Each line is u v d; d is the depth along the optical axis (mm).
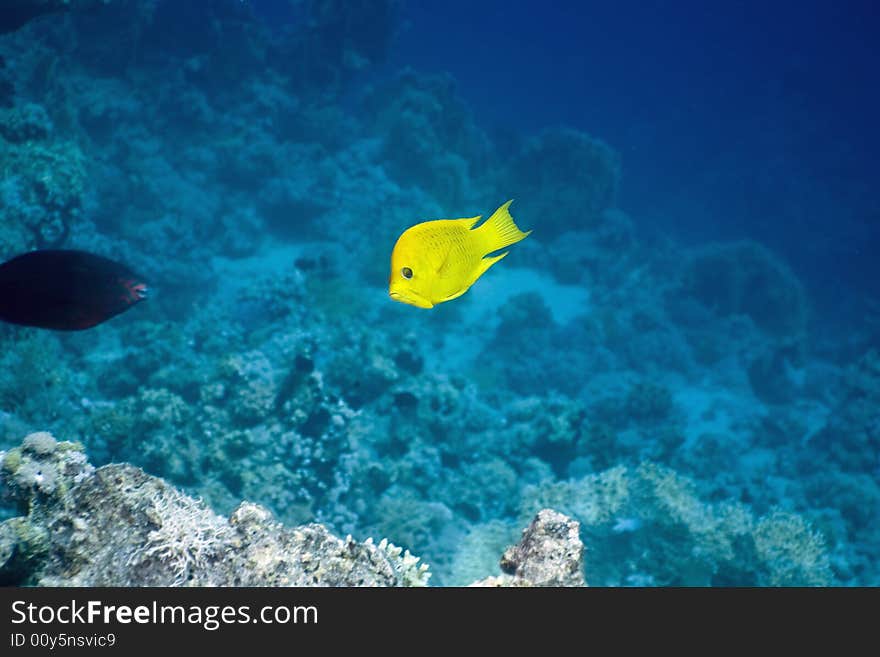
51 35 22719
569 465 13781
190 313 18297
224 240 22562
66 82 21188
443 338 21297
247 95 27281
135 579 2541
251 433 9453
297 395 9820
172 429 9430
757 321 28609
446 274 2148
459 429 13117
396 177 28547
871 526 16484
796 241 42906
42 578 2584
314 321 16547
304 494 9539
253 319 16359
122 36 24609
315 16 29953
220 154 24844
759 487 17297
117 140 22781
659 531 9641
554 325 23500
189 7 25781
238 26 27188
